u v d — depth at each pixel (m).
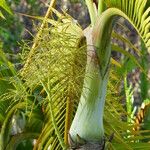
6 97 1.81
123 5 1.42
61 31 1.62
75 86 1.60
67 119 1.72
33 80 1.63
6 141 2.00
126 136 1.93
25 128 2.02
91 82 1.53
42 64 1.62
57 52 1.61
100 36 1.53
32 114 1.96
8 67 1.88
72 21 1.66
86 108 1.54
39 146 1.89
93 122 1.54
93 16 1.56
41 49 1.62
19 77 1.81
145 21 1.30
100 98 1.54
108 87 1.79
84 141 1.53
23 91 1.69
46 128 1.89
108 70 1.55
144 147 1.93
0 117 1.99
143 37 1.31
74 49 1.60
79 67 1.59
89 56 1.53
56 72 1.61
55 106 1.73
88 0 1.57
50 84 1.64
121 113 1.89
